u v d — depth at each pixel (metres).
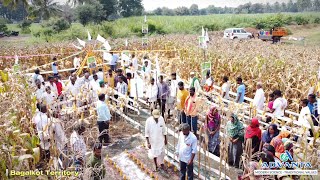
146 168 7.70
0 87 8.68
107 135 9.07
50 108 8.12
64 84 12.96
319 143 6.61
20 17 80.88
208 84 11.45
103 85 10.64
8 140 5.69
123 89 12.02
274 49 24.38
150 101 10.89
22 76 9.76
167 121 10.83
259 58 16.39
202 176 7.24
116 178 7.33
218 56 17.92
